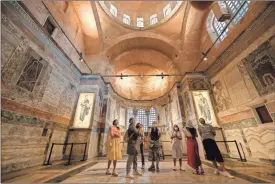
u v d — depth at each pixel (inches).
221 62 353.1
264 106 239.8
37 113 250.8
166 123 611.8
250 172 179.0
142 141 251.9
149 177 164.6
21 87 213.2
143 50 632.4
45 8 282.5
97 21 482.9
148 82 813.9
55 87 308.0
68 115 370.0
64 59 347.9
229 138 324.5
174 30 541.0
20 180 152.0
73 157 345.7
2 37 180.2
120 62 651.5
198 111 386.6
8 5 189.8
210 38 421.1
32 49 236.7
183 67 492.4
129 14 675.4
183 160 316.5
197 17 455.2
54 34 311.0
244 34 274.4
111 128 194.1
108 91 511.5
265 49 231.5
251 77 260.8
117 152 182.1
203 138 189.0
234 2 317.1
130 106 733.9
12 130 196.5
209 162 276.4
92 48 525.3
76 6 425.4
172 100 559.2
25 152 221.1
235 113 305.6
